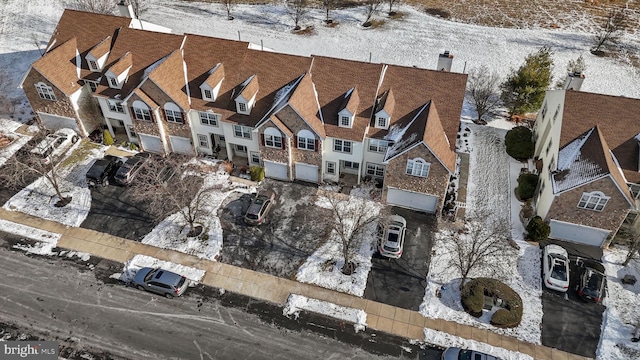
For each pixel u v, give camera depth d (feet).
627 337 108.88
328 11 241.96
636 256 126.41
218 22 238.89
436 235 132.77
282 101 138.00
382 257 126.72
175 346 107.34
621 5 254.68
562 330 110.32
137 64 153.58
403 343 108.17
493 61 210.79
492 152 161.79
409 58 213.46
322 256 127.03
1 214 138.21
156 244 130.41
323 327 111.34
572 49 218.59
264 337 109.40
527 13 248.32
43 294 117.91
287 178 150.30
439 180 130.41
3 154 157.28
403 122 136.36
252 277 122.11
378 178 149.89
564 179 122.83
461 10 250.98
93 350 106.42
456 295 117.91
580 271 122.62
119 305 115.65
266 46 220.23
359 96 138.21
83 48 160.86
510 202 143.54
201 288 119.75
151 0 259.19
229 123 143.02
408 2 259.19
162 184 127.75
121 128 168.76
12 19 235.81
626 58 212.23
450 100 136.15
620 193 115.55
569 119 130.21
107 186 147.64
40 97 157.38
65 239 131.54
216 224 135.85
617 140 125.70
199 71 149.18
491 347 106.93
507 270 123.34
